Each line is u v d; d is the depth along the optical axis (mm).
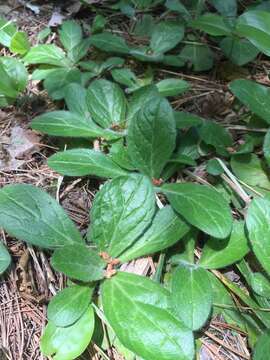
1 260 199
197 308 182
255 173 240
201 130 247
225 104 289
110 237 201
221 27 293
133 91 272
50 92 282
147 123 218
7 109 289
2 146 268
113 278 196
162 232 203
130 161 233
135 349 176
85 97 259
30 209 205
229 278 213
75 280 205
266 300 200
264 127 263
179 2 331
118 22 355
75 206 238
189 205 203
